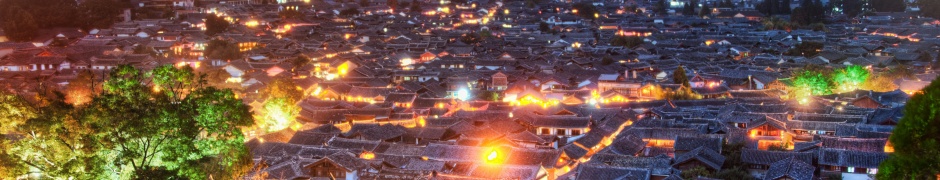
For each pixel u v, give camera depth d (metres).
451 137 96.50
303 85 134.00
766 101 117.12
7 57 164.38
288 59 176.88
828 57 186.12
